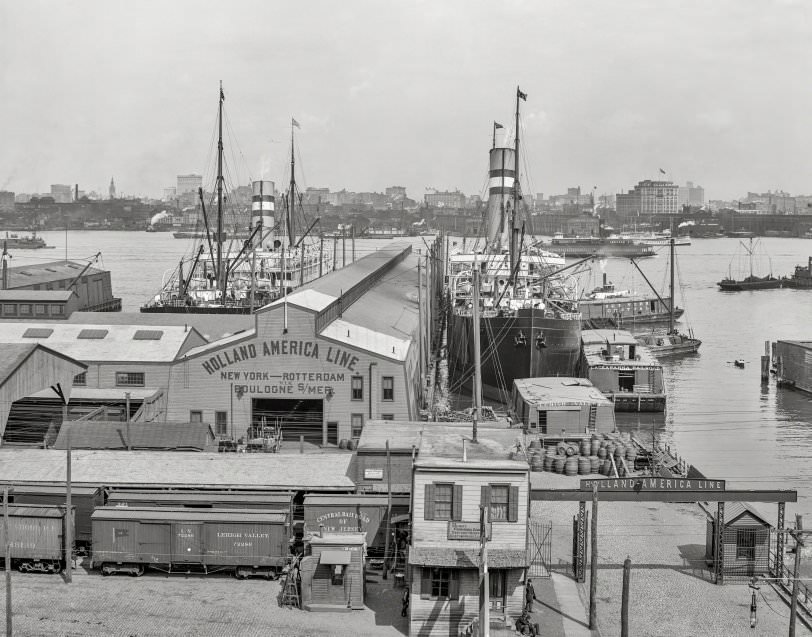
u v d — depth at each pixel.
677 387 147.50
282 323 92.81
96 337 102.12
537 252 181.62
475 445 60.62
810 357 141.25
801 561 67.94
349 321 104.56
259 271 187.00
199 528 62.06
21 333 103.00
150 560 62.12
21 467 70.56
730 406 131.75
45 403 90.62
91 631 53.53
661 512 79.81
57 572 63.28
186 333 103.69
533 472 90.00
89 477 69.12
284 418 95.06
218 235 173.25
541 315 126.25
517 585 55.00
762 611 59.75
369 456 70.06
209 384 93.81
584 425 102.81
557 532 73.81
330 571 57.66
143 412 90.00
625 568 52.28
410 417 93.56
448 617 54.72
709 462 99.12
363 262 179.50
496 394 129.25
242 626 54.88
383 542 64.81
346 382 92.94
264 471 70.75
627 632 52.81
